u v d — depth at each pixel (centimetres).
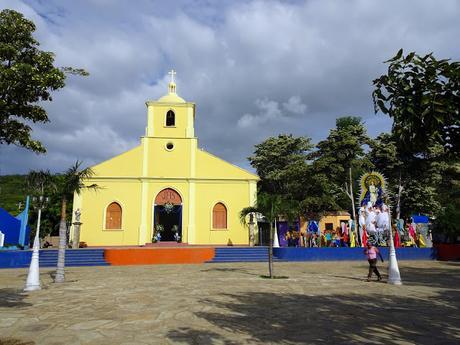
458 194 3475
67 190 1483
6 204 3825
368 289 1228
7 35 747
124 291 1173
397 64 420
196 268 1966
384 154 3297
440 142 428
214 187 3020
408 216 3584
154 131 3073
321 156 3288
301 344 618
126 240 2847
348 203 3641
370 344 616
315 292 1157
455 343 623
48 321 771
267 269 1902
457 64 397
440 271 1853
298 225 3228
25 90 752
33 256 1247
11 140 773
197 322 764
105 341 626
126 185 2938
